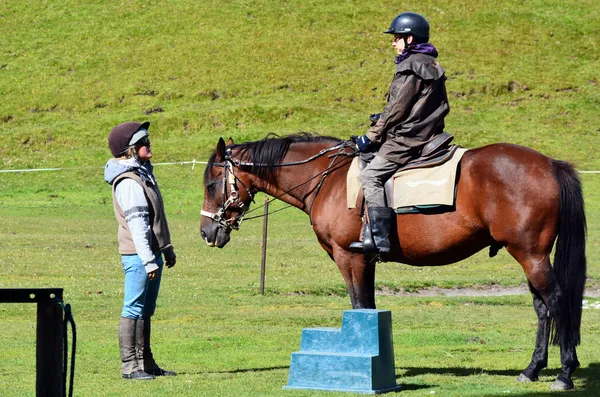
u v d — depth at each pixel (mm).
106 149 48125
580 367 10062
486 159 9008
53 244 25641
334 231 9555
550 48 63500
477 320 14203
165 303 16016
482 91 56844
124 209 9141
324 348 8859
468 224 8984
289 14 67875
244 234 30453
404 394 8492
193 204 38562
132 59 61938
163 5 69812
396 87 9180
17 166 45156
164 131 50938
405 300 16984
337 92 56594
